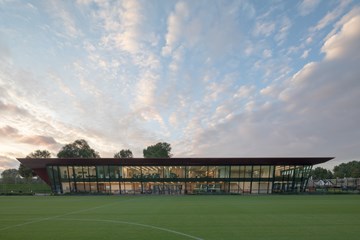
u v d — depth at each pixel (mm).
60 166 54750
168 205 26266
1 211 21656
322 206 24906
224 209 22172
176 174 55625
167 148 110375
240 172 55125
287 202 29906
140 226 14070
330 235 11867
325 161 52469
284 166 54469
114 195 49438
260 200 33562
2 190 66375
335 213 19422
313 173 151000
